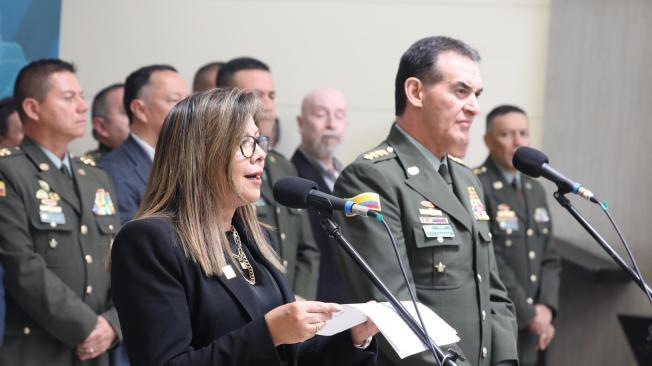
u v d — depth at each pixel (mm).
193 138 3045
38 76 5117
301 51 8391
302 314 2754
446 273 3996
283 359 3104
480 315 4066
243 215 3305
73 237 5066
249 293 3045
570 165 8344
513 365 4152
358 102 8398
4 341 4840
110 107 6969
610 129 8062
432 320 3021
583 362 8219
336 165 7289
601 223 8078
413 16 8398
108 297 5215
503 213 6863
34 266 4832
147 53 8375
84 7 8336
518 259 6793
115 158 5781
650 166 7715
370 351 3152
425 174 4125
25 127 5168
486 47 8398
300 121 7113
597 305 8188
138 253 2896
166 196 3053
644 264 7680
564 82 8375
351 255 3014
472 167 8398
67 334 4879
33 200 4961
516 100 8422
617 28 8102
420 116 4152
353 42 8406
